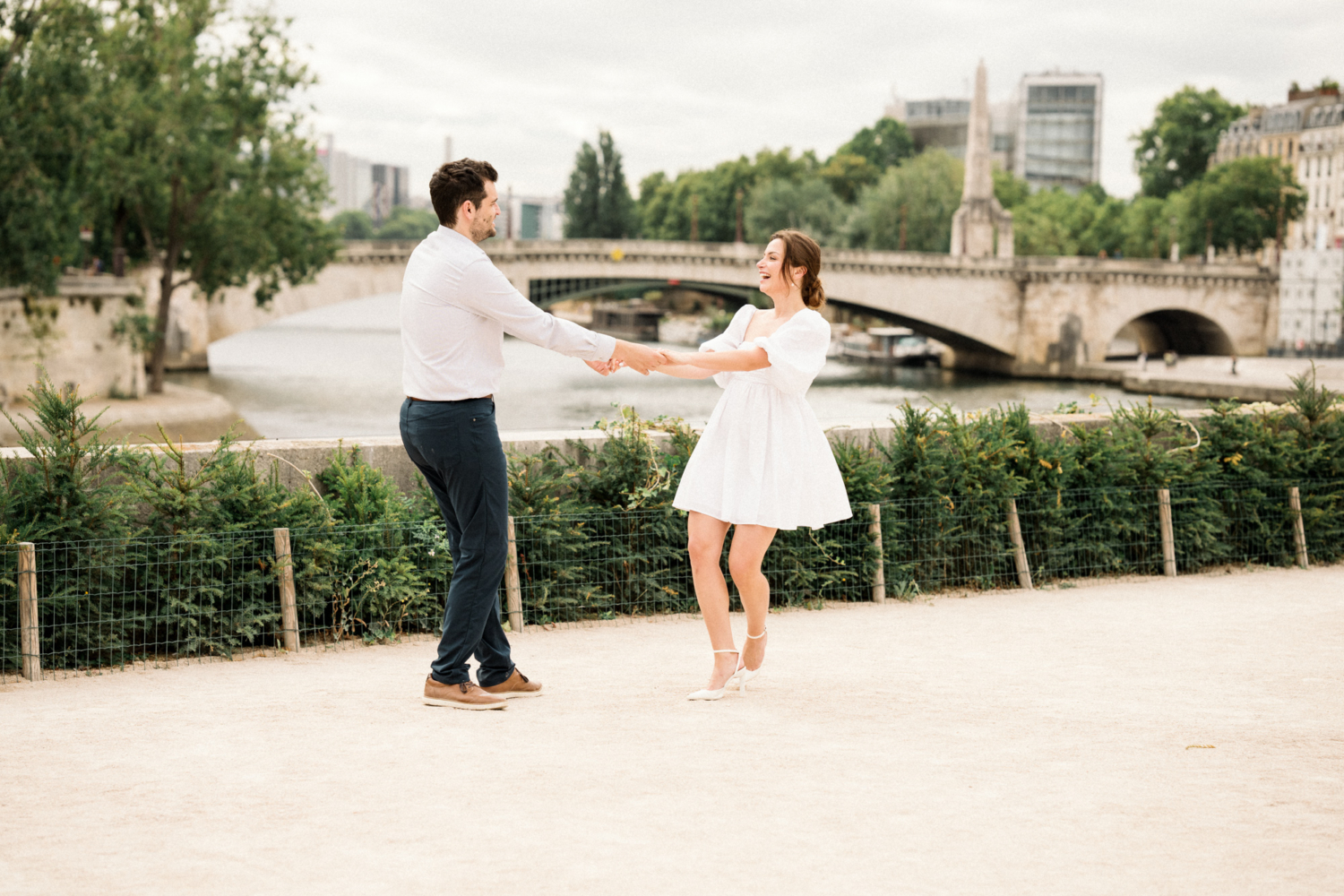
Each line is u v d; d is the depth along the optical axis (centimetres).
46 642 641
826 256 8119
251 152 5084
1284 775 416
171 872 325
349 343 11662
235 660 661
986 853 339
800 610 817
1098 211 12450
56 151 3878
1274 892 313
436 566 743
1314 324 8575
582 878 320
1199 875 324
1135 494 978
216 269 5209
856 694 545
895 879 320
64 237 4069
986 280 8438
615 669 614
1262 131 12688
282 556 690
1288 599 852
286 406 5866
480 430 508
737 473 541
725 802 383
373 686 572
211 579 676
